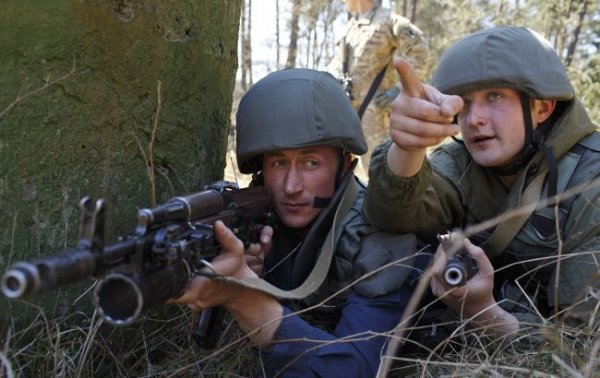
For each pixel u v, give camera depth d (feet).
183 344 7.28
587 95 34.45
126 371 6.49
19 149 5.87
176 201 4.87
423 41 17.88
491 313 6.66
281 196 7.36
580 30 58.39
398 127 5.87
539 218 7.31
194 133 8.00
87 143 6.42
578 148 7.48
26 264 3.48
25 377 5.70
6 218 5.83
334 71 19.22
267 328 5.97
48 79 5.98
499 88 7.47
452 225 7.97
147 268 4.24
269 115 7.25
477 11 67.31
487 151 7.59
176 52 7.36
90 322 6.46
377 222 6.88
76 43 6.13
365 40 17.93
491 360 6.26
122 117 6.76
